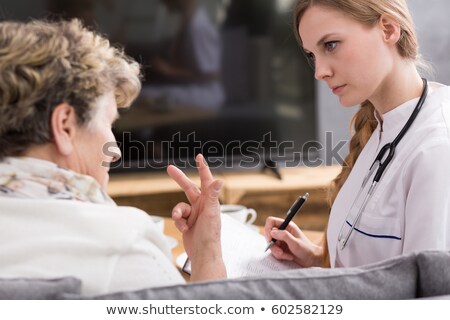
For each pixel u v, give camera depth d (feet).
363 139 4.94
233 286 2.67
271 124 10.80
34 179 2.81
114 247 2.72
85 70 2.92
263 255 4.67
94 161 3.05
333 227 4.73
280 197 9.95
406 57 4.28
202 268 3.52
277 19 10.57
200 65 10.42
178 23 10.25
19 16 9.61
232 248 4.51
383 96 4.41
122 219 2.80
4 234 2.66
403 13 4.14
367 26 4.04
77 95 2.89
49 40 2.90
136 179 10.36
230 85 10.58
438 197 3.68
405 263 2.85
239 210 5.73
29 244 2.64
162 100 10.37
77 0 9.80
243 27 10.48
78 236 2.71
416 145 4.01
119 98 3.28
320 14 4.06
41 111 2.83
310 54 4.49
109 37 10.00
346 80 4.17
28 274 2.60
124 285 2.70
